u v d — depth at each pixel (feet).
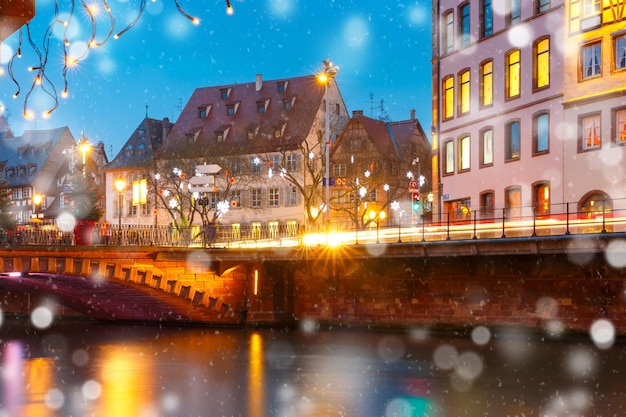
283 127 303.07
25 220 382.83
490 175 163.94
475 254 118.42
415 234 163.32
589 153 140.97
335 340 130.21
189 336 144.05
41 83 21.25
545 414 69.56
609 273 115.24
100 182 370.94
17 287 170.19
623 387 81.76
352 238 176.04
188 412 72.79
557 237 109.09
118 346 128.98
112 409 74.54
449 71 177.58
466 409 72.23
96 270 140.36
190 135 319.88
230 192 299.58
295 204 294.66
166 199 284.00
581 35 143.33
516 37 157.48
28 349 126.11
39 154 391.24
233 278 157.89
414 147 307.37
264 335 141.79
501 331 126.93
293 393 82.12
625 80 135.23
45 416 71.56
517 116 157.07
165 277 150.10
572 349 109.91
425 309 137.18
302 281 156.76
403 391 82.07
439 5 181.06
